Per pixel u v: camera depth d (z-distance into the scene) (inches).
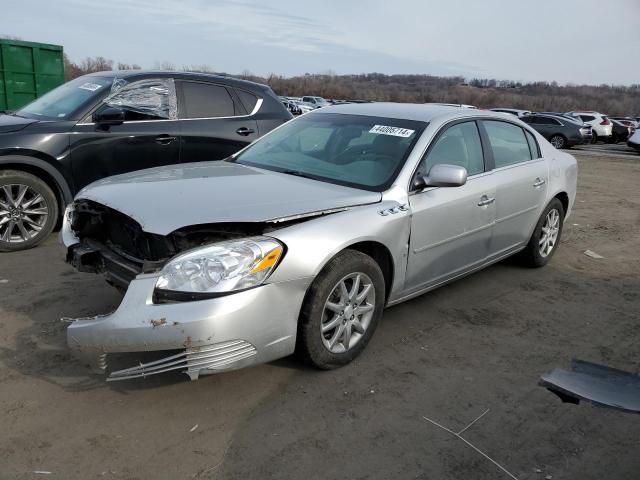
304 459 101.8
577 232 287.1
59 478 94.7
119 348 105.5
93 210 132.0
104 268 127.6
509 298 183.9
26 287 171.2
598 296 191.5
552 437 111.9
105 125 219.1
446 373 134.0
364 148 156.2
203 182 136.3
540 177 197.8
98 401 116.3
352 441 107.4
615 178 526.9
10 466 96.7
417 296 164.2
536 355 146.0
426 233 148.4
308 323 121.0
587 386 80.9
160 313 103.7
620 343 156.1
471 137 171.5
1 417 109.5
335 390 124.0
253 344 111.2
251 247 110.6
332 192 135.0
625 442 111.7
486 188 169.2
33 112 230.5
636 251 255.4
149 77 234.2
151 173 147.7
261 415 114.0
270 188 133.6
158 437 106.1
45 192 209.2
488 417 117.3
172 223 111.4
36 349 135.0
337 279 124.2
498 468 102.1
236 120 251.1
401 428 112.0
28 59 383.6
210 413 114.0
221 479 96.1
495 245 181.3
